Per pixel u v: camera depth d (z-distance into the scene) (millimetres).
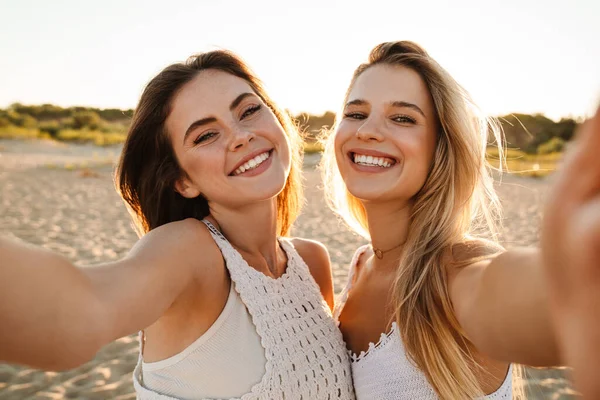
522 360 950
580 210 328
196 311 1593
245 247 1932
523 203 13195
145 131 1925
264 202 1942
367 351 1909
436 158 2016
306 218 10828
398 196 2027
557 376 3836
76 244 7840
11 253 906
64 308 954
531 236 8578
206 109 1824
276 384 1647
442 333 1687
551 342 855
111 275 1212
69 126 38562
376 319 2008
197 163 1849
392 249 2111
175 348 1627
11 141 31719
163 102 1881
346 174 2115
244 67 2029
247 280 1700
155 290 1322
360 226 2600
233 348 1627
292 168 2438
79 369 3957
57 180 16984
